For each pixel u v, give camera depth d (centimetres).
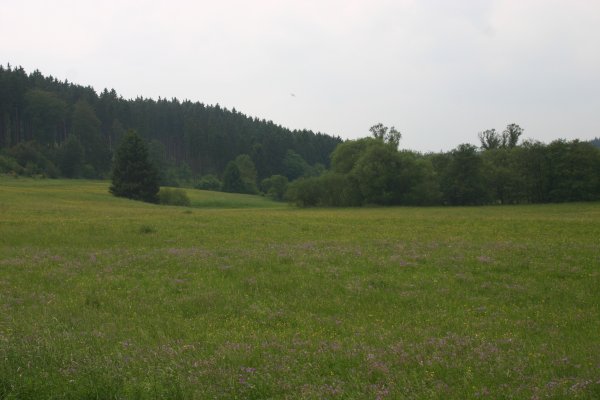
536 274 1761
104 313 1277
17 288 1573
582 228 3425
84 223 3522
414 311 1314
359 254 2248
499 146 11956
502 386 686
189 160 19950
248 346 941
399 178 9794
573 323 1127
